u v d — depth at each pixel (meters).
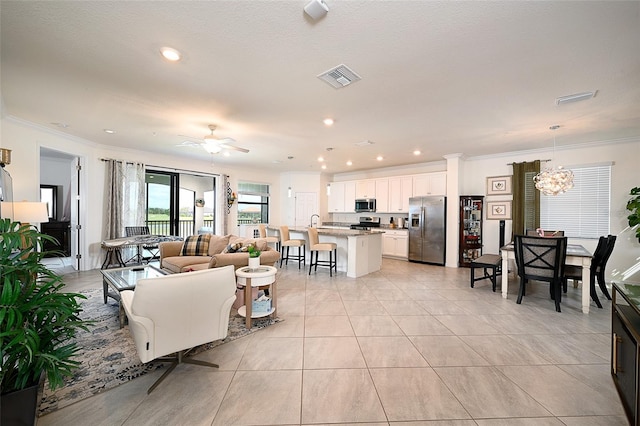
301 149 5.70
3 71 2.56
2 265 1.43
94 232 5.48
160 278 1.81
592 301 3.92
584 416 1.71
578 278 3.72
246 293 2.97
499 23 1.86
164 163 6.58
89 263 5.38
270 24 1.89
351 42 2.09
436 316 3.32
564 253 3.50
